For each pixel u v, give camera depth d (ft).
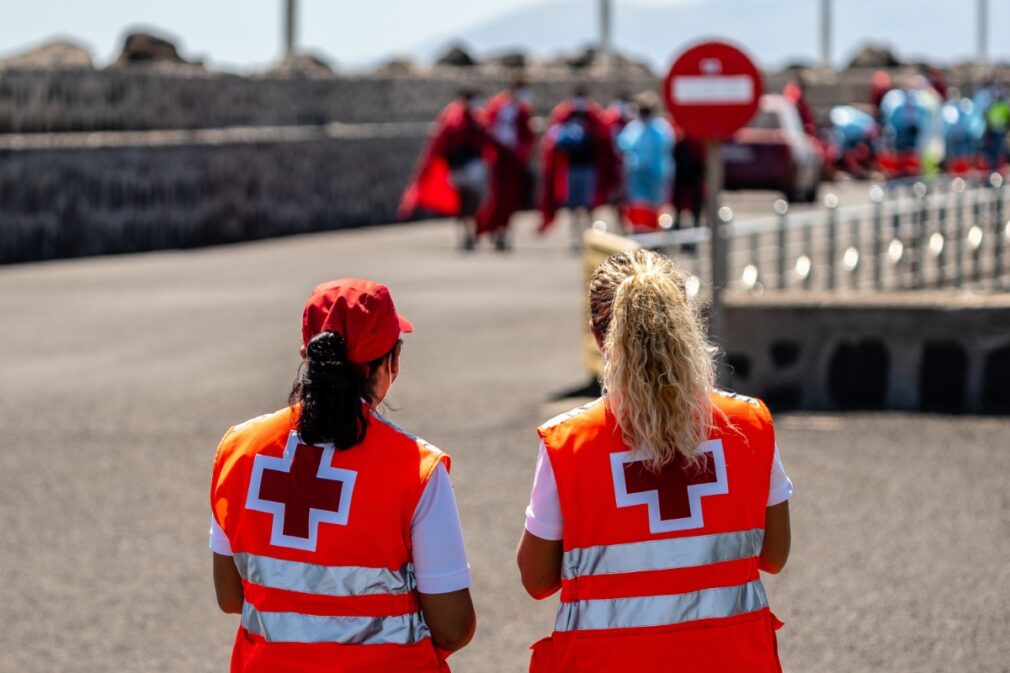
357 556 34.99
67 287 193.36
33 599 72.69
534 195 333.62
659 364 36.09
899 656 63.67
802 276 139.33
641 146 225.35
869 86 542.98
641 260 37.47
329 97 319.06
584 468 36.58
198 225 250.78
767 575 75.15
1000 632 66.54
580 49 544.62
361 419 35.29
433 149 239.30
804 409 115.96
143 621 69.67
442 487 35.50
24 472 98.58
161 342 149.28
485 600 71.92
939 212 157.69
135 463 100.99
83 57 306.14
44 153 222.89
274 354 141.79
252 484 35.78
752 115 109.09
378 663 35.06
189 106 275.59
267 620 35.40
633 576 36.35
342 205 288.30
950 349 114.42
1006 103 399.44
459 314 165.99
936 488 91.86
